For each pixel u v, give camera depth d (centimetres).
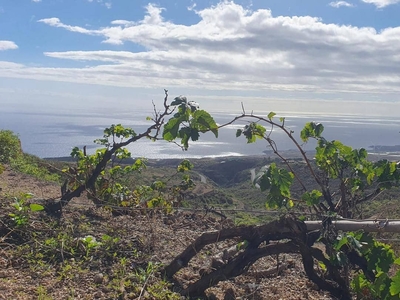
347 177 466
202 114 414
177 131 410
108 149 709
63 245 468
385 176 438
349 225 378
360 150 457
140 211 671
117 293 390
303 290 449
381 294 340
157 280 427
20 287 385
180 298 396
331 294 437
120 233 539
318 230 386
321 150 457
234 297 412
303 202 442
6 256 446
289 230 390
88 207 638
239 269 401
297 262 535
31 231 503
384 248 360
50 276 414
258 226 405
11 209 547
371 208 524
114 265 450
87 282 408
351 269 421
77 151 695
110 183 750
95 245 473
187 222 652
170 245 531
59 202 583
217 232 421
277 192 421
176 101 418
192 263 494
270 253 398
